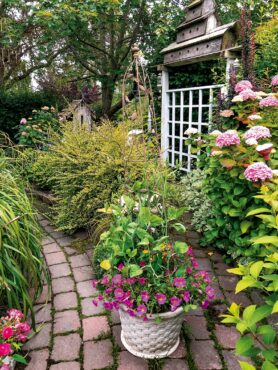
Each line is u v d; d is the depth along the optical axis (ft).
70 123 12.88
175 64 15.92
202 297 5.57
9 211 6.26
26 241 6.36
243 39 11.14
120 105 23.26
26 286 6.44
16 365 5.61
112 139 10.32
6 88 25.62
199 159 9.43
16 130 24.99
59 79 27.22
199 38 13.76
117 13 18.67
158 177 7.04
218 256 9.08
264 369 3.15
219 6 20.77
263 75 12.39
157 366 5.55
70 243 10.20
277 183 6.64
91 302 7.27
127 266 5.44
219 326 6.47
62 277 8.28
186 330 6.36
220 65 14.35
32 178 14.01
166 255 5.93
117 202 8.71
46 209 12.62
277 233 6.71
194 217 10.75
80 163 10.69
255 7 15.81
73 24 17.53
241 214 7.57
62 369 5.54
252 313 3.45
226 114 9.97
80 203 10.06
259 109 9.93
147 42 20.39
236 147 7.65
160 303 5.12
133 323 5.48
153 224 6.04
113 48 21.68
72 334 6.33
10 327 4.88
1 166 8.25
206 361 5.66
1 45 21.99
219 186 8.09
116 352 5.89
